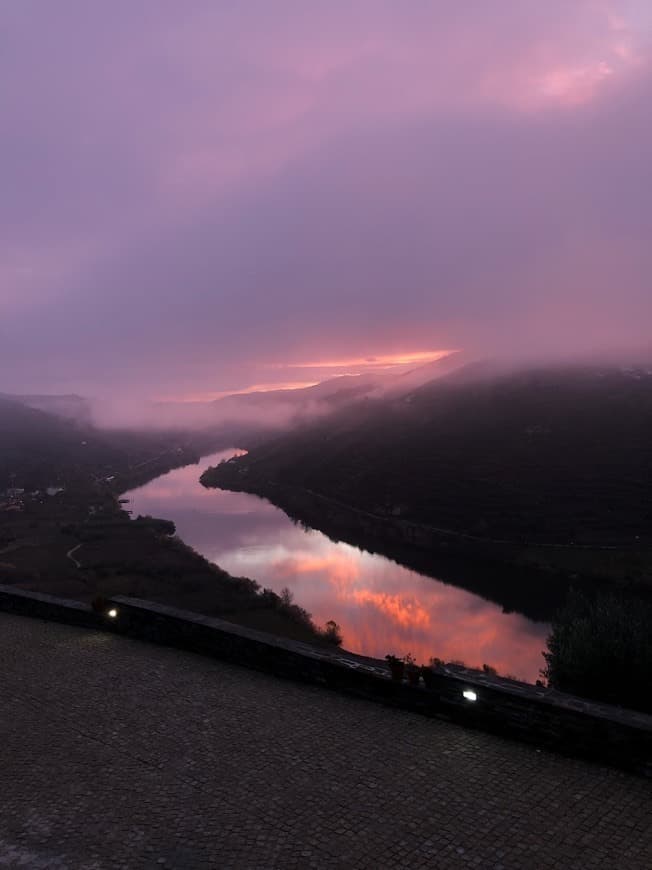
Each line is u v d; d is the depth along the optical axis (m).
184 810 6.53
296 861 5.75
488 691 8.12
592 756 7.40
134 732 8.27
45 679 10.10
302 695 9.45
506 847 5.91
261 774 7.21
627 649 15.32
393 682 8.94
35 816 6.44
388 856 5.81
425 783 6.99
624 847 5.90
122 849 5.92
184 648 11.47
